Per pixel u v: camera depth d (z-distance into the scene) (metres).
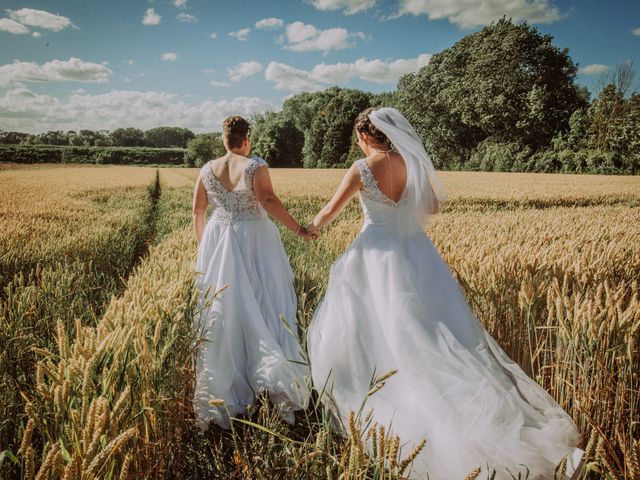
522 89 48.62
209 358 2.76
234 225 3.10
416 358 2.35
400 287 2.51
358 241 2.73
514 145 47.69
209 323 2.83
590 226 7.52
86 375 1.39
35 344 2.70
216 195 3.12
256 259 3.14
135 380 1.79
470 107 50.09
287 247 6.68
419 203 2.62
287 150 83.75
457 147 54.81
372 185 2.64
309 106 87.88
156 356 2.00
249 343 2.86
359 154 63.47
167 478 1.88
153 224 11.32
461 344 2.43
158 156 97.56
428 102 54.41
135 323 2.14
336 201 2.80
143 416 1.76
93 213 10.72
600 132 42.75
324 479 1.71
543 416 2.26
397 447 1.27
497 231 6.78
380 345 2.49
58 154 91.06
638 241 5.84
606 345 2.22
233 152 3.11
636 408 2.20
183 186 22.69
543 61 49.78
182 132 165.50
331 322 2.63
